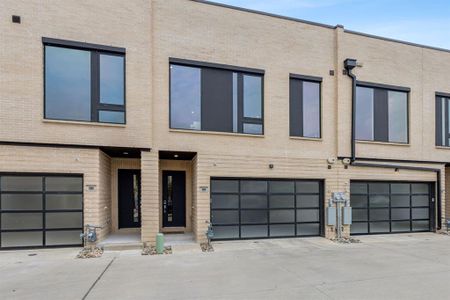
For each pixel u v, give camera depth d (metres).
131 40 11.04
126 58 10.95
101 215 10.97
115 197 12.87
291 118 12.99
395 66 14.66
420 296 6.44
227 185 12.35
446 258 9.69
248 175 12.27
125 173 13.14
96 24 10.70
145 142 11.04
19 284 7.03
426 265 8.84
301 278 7.54
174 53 11.58
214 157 11.90
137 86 11.04
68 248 10.37
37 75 10.09
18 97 9.90
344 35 13.69
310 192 13.36
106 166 11.95
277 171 12.63
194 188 12.53
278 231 12.84
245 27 12.45
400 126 14.84
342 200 13.23
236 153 12.18
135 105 10.99
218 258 9.47
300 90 13.19
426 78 15.32
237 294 6.47
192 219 13.39
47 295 6.38
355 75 13.80
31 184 10.17
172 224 13.55
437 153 15.40
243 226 12.45
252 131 12.49
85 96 10.62
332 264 8.86
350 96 13.66
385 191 14.64
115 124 10.76
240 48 12.34
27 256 9.42
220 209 12.22
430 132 15.30
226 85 12.25
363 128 14.05
